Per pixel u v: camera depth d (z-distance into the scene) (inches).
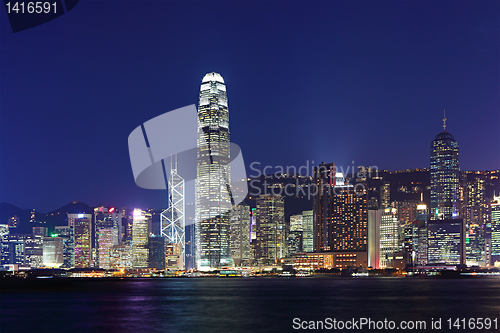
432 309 7352.4
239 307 7800.2
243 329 5369.1
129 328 5482.3
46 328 5551.2
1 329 5506.9
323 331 5196.9
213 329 5359.3
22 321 6136.8
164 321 6043.3
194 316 6545.3
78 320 6186.0
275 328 5418.3
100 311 7268.7
